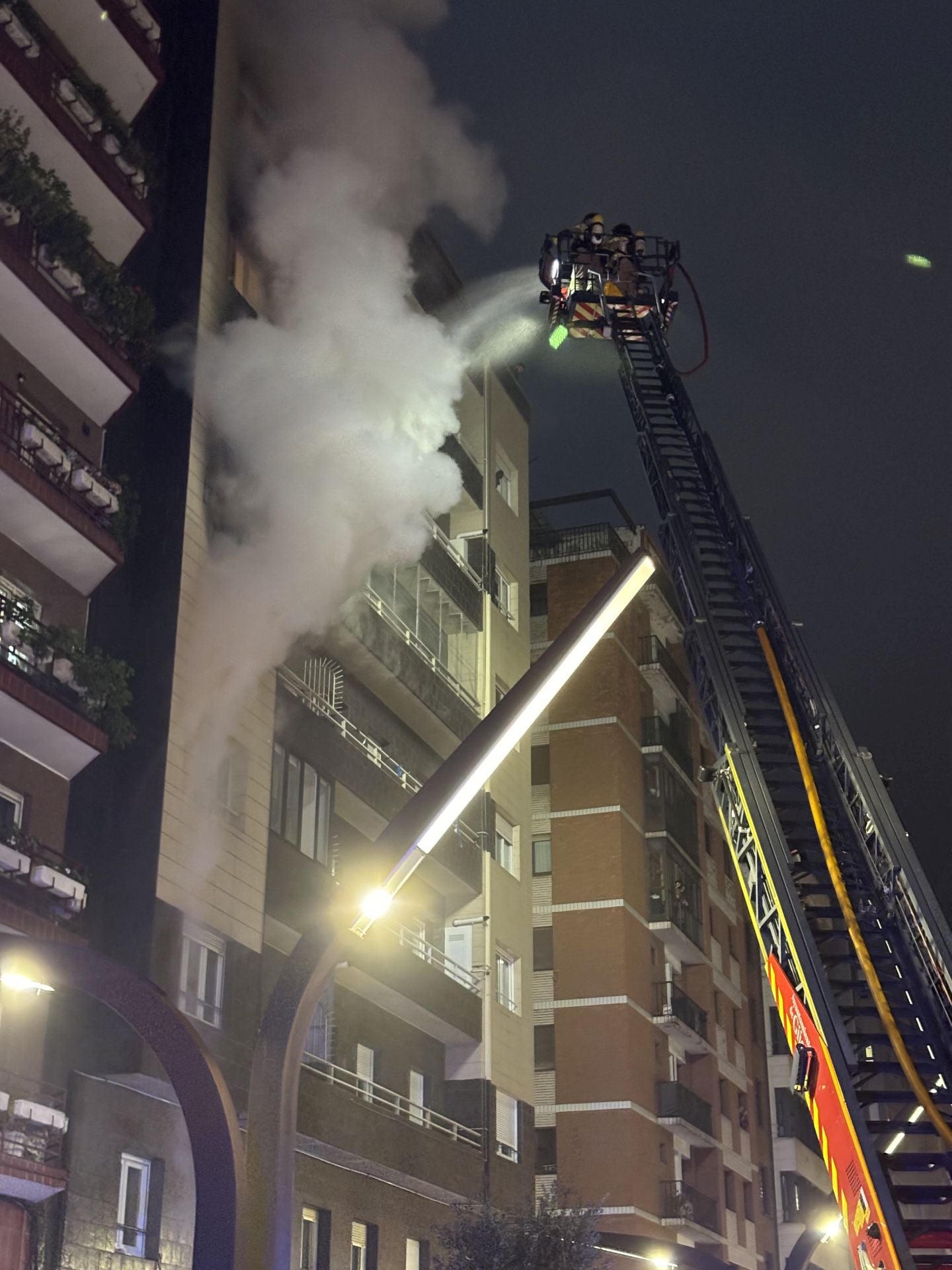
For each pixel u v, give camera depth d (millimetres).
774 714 26891
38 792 22000
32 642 21141
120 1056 21594
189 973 23875
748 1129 49344
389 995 30219
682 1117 41156
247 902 25344
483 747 11016
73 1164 20594
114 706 22438
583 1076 39938
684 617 29562
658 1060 42500
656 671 46938
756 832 22812
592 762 43500
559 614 45938
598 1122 39312
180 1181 22719
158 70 27375
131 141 26062
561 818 43156
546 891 42438
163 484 26141
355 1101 27172
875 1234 16906
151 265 27766
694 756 50406
